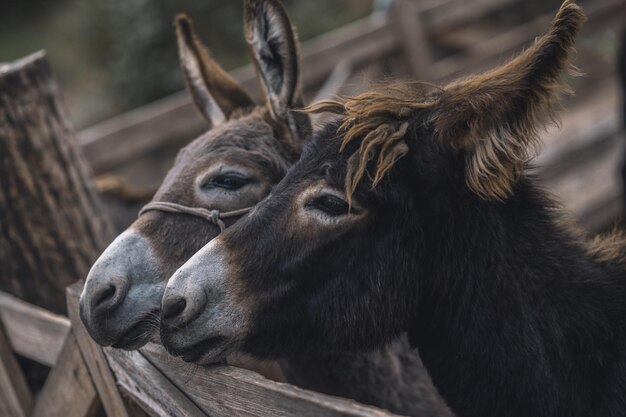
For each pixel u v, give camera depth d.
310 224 2.62
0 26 19.56
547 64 2.37
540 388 2.67
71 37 17.45
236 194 3.13
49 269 4.30
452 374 2.84
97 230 4.50
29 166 4.25
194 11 13.38
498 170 2.52
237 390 2.38
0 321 3.90
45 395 3.61
